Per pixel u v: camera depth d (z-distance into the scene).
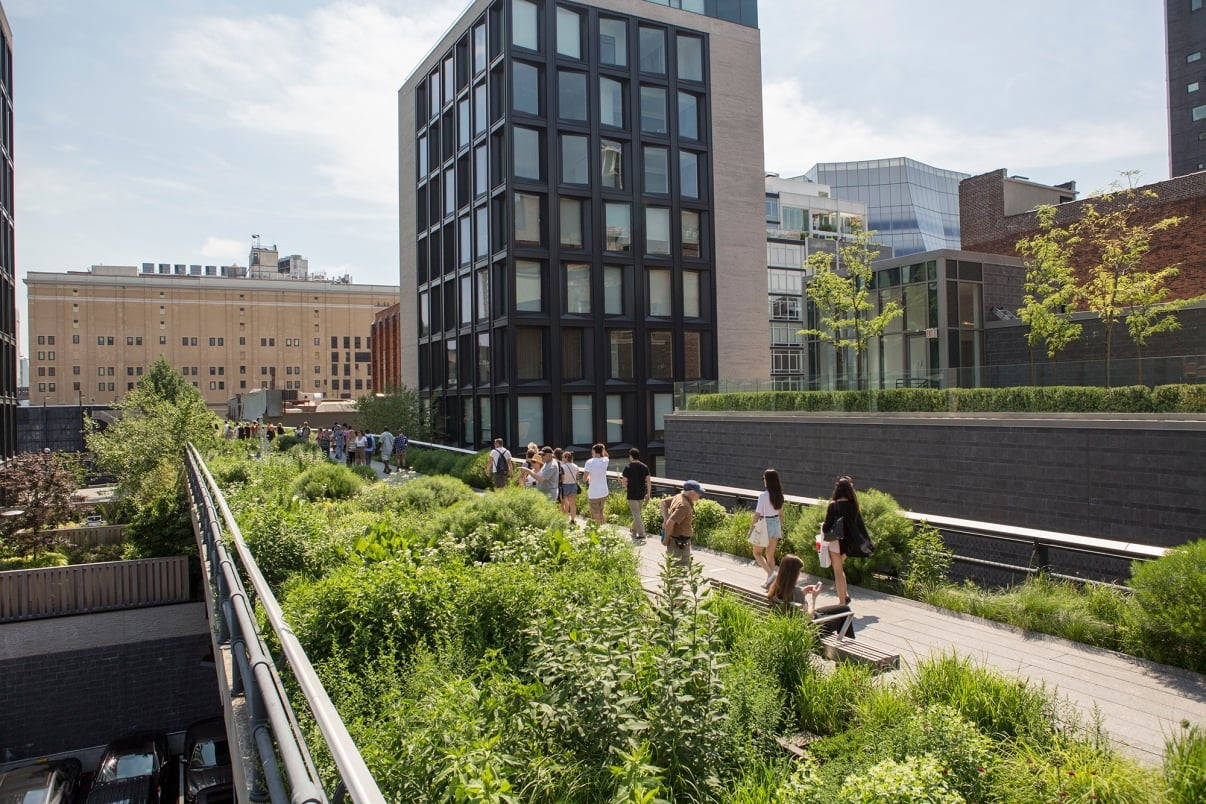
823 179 99.31
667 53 37.44
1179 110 62.03
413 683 5.56
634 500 14.81
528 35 34.34
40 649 21.59
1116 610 8.50
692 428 29.62
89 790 17.03
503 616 7.08
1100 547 9.16
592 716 4.87
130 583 22.83
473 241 36.22
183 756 18.08
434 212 41.97
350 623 6.71
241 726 4.63
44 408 58.53
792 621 7.07
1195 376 15.43
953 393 19.88
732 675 5.75
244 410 62.25
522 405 33.34
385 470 31.25
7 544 26.25
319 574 9.84
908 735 4.99
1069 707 6.41
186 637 23.09
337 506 16.38
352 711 5.27
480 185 36.12
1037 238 26.94
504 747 4.55
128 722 22.30
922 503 20.56
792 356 69.69
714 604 7.56
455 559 8.45
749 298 40.31
